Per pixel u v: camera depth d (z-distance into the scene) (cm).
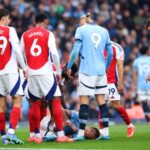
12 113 3325
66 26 7312
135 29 7869
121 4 8069
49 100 3441
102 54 3553
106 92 3559
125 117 3797
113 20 7700
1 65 3347
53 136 3434
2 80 3362
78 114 3594
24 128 5088
